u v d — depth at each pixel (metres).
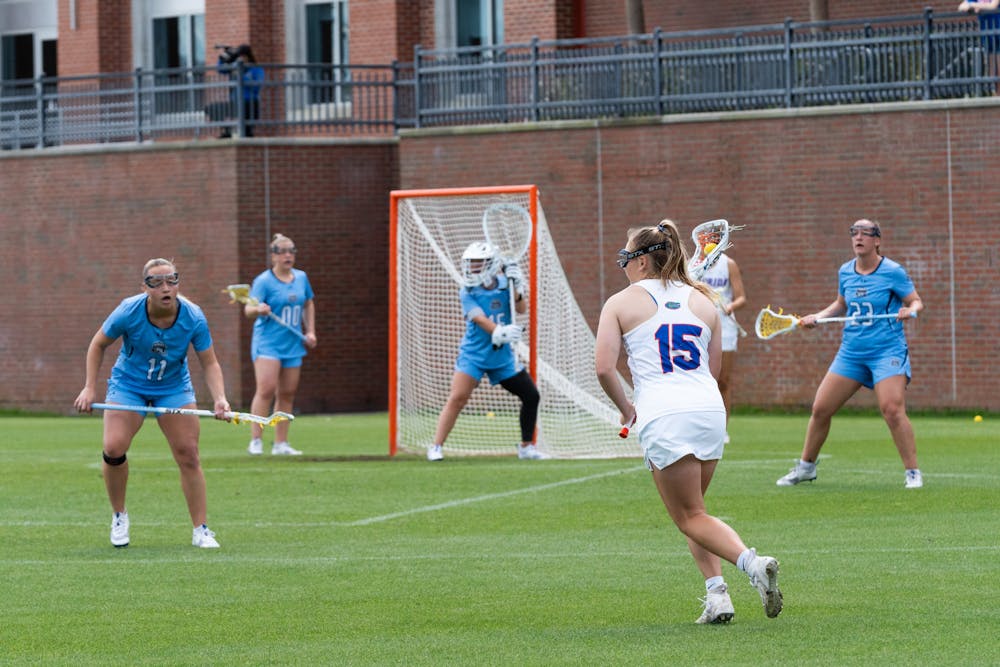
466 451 53.50
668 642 23.17
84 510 39.91
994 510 36.84
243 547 33.38
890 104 68.00
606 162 73.75
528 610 26.06
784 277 70.38
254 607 26.75
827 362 69.81
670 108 73.19
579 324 56.09
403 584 28.73
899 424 40.62
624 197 73.44
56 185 83.69
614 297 24.02
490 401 61.19
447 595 27.56
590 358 56.00
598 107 74.81
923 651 22.17
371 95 87.38
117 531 33.69
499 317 50.56
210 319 79.88
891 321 40.47
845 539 32.81
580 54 80.00
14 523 37.50
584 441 54.66
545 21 85.75
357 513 38.59
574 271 74.50
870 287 40.47
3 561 31.84
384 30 90.00
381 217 81.56
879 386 40.62
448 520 37.19
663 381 23.53
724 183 71.38
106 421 33.03
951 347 67.25
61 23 98.12
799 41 71.06
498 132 76.06
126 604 27.17
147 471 48.38
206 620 25.70
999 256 66.31
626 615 25.47
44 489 44.44
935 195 67.31
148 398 33.06
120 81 96.25
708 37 82.00
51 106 85.50
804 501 39.00
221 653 23.16
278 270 53.84
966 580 27.86
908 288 40.38
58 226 83.69
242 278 79.06
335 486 44.03
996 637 23.06
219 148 79.44
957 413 67.12
